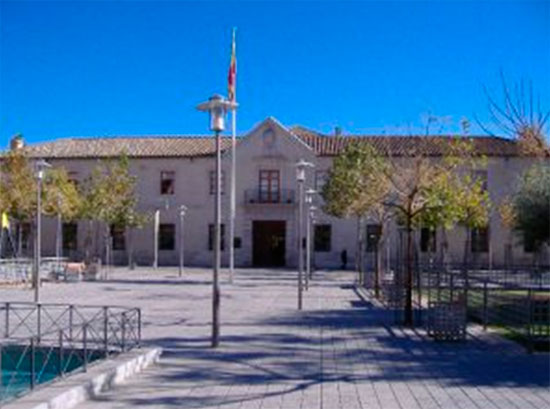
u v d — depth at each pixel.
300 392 10.76
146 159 58.44
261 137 57.34
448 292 24.11
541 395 10.55
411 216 20.03
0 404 8.81
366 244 54.84
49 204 43.81
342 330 18.16
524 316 16.80
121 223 51.41
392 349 14.98
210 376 11.98
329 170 47.50
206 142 60.47
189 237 58.19
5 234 50.50
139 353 12.92
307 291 31.73
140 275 44.81
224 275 45.22
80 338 14.42
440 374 12.19
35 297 25.78
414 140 35.62
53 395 9.34
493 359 13.73
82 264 40.62
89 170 57.91
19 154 44.03
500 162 53.09
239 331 17.89
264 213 57.16
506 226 48.75
